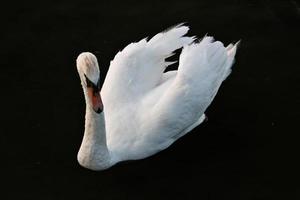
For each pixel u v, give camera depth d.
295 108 13.57
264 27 15.18
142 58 12.55
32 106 13.92
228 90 14.01
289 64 14.42
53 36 15.36
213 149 12.81
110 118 12.22
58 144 13.17
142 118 12.06
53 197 12.12
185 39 12.77
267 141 12.97
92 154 11.64
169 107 11.94
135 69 12.50
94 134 11.36
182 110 12.04
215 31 15.19
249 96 13.87
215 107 13.67
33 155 12.97
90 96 10.39
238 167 12.48
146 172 12.42
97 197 12.06
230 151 12.77
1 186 12.38
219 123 13.34
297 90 13.89
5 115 13.76
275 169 12.46
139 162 12.59
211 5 15.70
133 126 12.05
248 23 15.29
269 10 15.51
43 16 15.77
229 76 14.27
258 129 13.20
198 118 12.55
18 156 12.95
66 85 14.34
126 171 12.46
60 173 12.59
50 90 14.24
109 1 16.03
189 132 13.13
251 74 14.29
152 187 12.17
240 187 12.15
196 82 12.08
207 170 12.44
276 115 13.45
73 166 12.70
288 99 13.75
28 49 15.11
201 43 12.37
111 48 15.02
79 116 13.71
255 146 12.87
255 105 13.68
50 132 13.41
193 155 12.70
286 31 15.06
